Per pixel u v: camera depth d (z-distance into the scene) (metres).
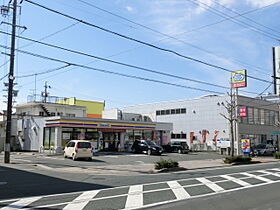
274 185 12.03
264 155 38.75
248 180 13.45
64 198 8.84
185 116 47.84
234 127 40.62
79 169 17.28
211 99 44.47
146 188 10.90
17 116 38.75
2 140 36.72
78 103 48.06
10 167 17.55
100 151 32.31
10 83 20.66
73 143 23.44
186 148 36.72
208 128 44.34
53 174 14.69
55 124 29.06
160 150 30.34
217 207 7.99
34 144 32.38
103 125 31.78
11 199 8.66
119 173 15.94
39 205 7.89
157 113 52.22
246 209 7.79
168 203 8.42
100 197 9.07
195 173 16.44
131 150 32.53
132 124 34.94
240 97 42.25
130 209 7.64
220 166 21.27
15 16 20.56
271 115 49.22
